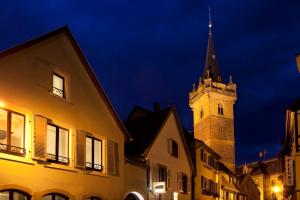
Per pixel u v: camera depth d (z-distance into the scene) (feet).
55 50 57.52
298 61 61.57
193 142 119.85
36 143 50.26
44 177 51.75
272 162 298.56
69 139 58.49
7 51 48.24
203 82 303.68
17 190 47.29
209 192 125.08
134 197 79.61
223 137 287.48
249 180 244.83
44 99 54.08
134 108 108.37
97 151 65.87
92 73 64.90
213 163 136.05
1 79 47.06
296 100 69.87
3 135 46.42
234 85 298.15
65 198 55.98
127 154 84.69
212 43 323.37
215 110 290.97
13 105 48.24
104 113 68.44
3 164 45.27
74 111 60.34
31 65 52.29
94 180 62.90
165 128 96.22
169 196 94.79
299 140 67.97
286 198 127.03
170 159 97.76
